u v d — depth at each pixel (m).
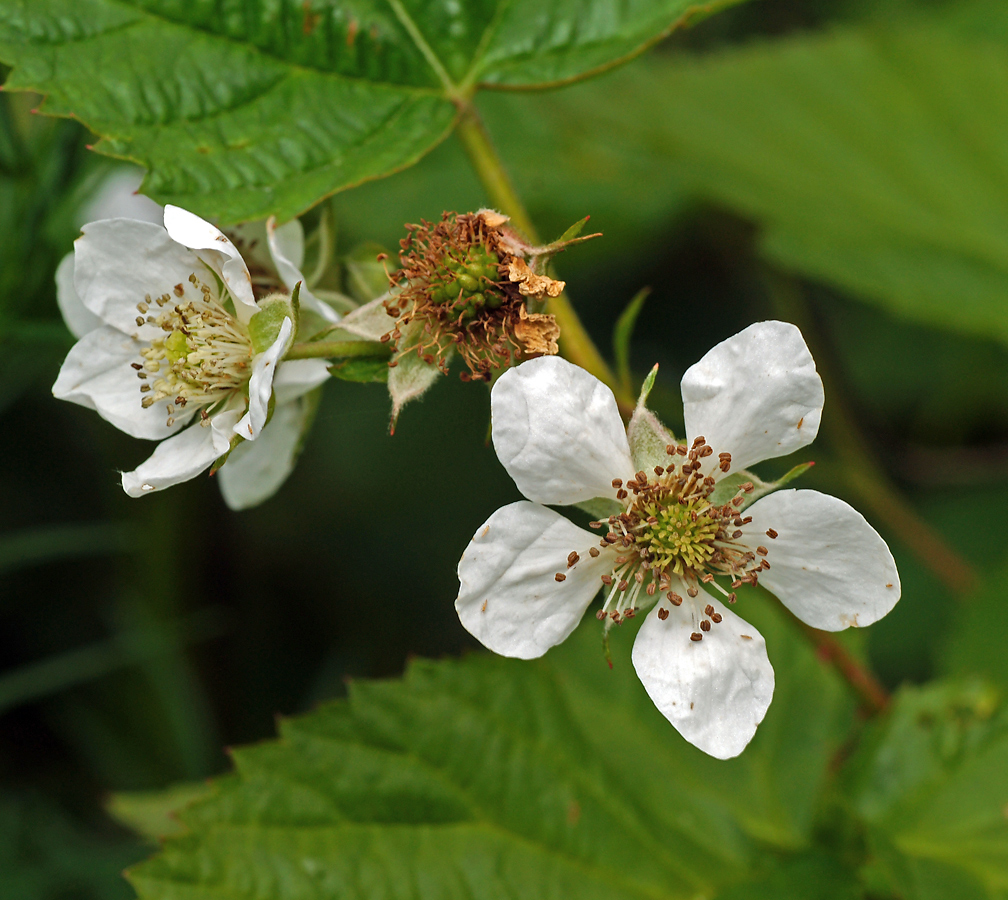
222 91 0.26
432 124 0.27
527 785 0.28
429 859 0.27
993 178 0.34
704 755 0.29
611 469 0.26
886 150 0.35
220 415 0.26
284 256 0.26
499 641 0.25
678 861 0.28
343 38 0.27
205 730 0.30
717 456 0.26
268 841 0.27
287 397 0.26
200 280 0.26
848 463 0.33
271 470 0.27
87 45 0.26
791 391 0.25
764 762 0.29
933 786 0.28
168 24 0.26
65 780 0.30
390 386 0.26
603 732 0.29
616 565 0.26
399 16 0.27
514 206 0.27
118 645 0.29
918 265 0.33
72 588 0.31
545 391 0.25
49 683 0.29
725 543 0.26
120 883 0.29
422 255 0.26
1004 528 0.35
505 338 0.26
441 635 0.33
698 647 0.26
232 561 0.33
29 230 0.28
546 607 0.26
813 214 0.34
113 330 0.26
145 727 0.30
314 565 0.34
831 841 0.28
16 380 0.29
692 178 0.35
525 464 0.25
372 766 0.27
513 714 0.28
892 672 0.33
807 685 0.29
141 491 0.26
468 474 0.35
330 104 0.27
